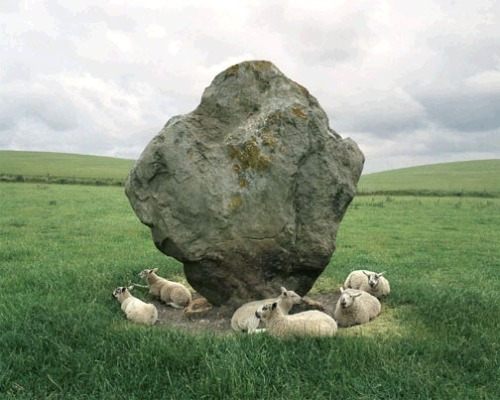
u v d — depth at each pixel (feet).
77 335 28.45
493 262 58.18
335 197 34.60
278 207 33.12
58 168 255.09
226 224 31.89
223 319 34.27
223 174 32.17
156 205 32.30
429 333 29.55
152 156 32.09
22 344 27.48
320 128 34.12
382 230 83.41
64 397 23.16
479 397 22.75
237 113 33.91
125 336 27.91
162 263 50.60
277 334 28.12
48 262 52.39
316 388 23.35
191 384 23.52
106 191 149.89
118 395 22.97
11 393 23.26
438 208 120.06
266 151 32.81
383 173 308.19
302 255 34.30
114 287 41.11
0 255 55.16
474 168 301.22
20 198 120.47
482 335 28.78
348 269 52.47
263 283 34.37
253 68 34.32
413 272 52.34
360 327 31.22
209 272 33.06
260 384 23.47
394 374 24.07
